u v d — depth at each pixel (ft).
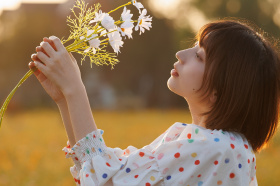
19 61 111.24
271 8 113.91
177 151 5.44
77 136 5.50
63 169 22.57
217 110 5.64
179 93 5.95
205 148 5.40
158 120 60.49
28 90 105.19
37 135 41.06
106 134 40.75
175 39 114.73
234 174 5.40
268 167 22.44
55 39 5.57
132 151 6.07
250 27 5.97
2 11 114.52
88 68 104.17
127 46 112.68
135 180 5.38
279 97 5.91
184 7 117.39
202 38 5.79
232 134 5.63
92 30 5.68
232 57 5.57
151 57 115.14
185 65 5.84
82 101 5.51
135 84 118.42
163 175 5.40
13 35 111.45
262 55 5.68
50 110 90.48
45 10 109.19
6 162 23.97
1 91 106.32
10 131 44.75
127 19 5.72
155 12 115.14
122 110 93.76
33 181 19.79
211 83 5.60
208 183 5.33
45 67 5.48
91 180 5.32
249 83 5.56
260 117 5.73
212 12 116.26
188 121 56.59
